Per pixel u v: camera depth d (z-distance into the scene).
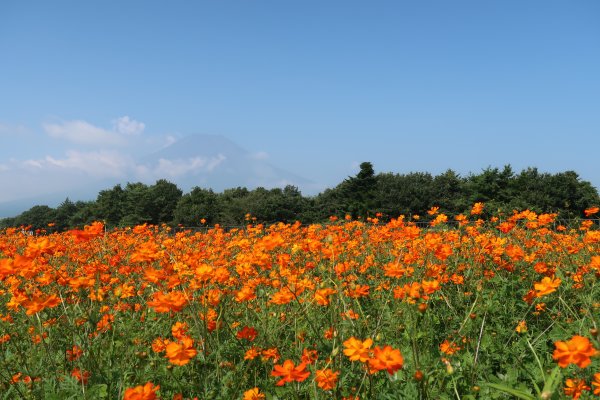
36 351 3.41
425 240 4.64
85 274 3.89
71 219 70.94
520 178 39.81
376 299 4.38
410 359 2.94
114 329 3.29
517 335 3.71
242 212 51.66
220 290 3.69
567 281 4.44
